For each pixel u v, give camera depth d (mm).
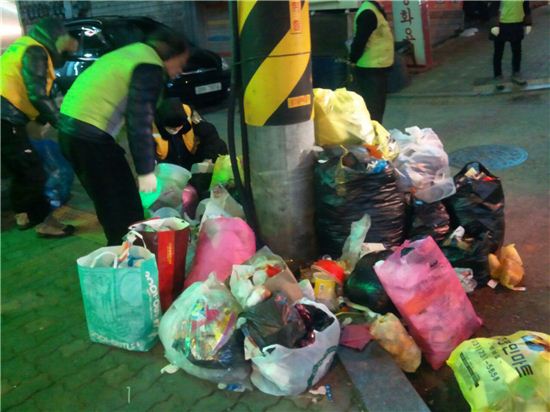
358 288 2947
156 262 2930
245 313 2523
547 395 2055
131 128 3137
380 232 3309
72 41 4383
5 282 3771
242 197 3443
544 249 3730
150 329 2863
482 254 3307
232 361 2520
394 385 2459
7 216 5090
